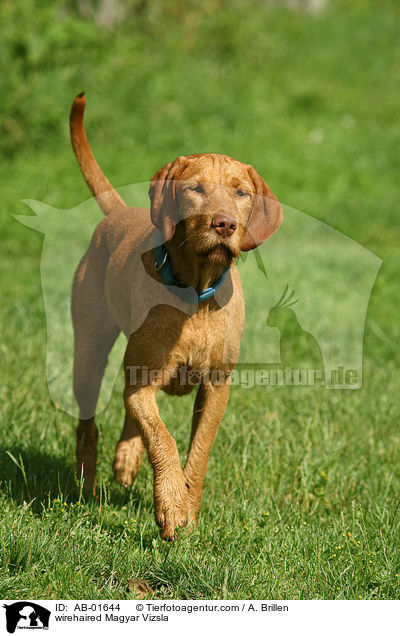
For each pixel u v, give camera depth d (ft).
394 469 16.29
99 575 11.87
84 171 16.58
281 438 16.93
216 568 11.66
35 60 47.44
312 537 12.89
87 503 14.08
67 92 47.37
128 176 40.22
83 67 49.83
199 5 64.69
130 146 45.55
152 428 12.80
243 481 15.01
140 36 58.39
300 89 59.31
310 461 15.96
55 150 44.16
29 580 11.26
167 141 46.26
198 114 50.29
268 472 15.49
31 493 14.25
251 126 50.67
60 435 16.63
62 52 49.52
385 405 19.57
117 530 13.20
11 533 11.89
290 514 14.12
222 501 14.40
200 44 61.77
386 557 12.33
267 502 14.33
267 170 43.55
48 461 15.57
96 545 12.23
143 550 12.44
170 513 12.30
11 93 45.42
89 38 51.72
